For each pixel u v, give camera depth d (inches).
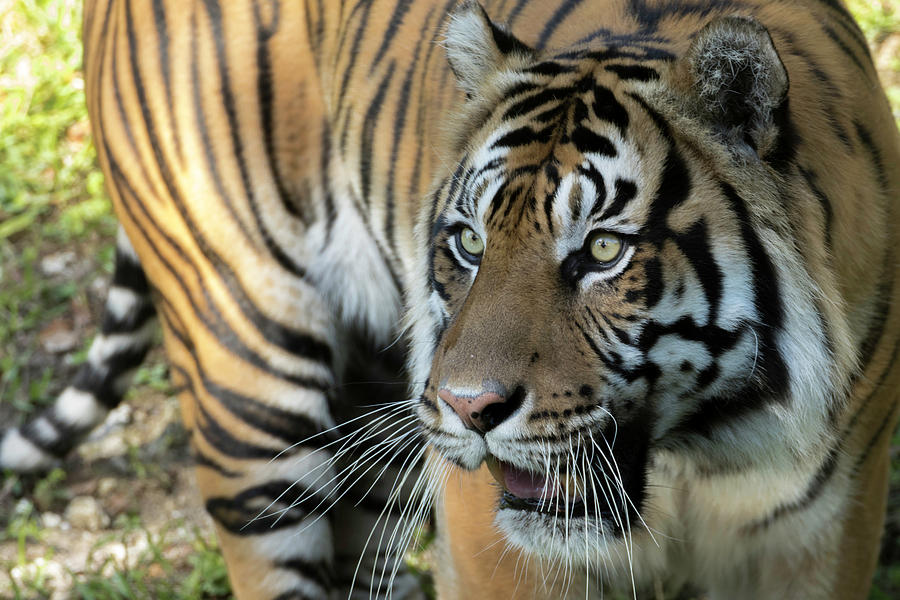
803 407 179.8
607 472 177.3
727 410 182.7
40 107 439.8
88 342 377.4
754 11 194.1
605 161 168.4
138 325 324.8
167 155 257.4
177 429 355.3
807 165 175.0
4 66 452.4
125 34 263.9
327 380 260.7
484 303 168.9
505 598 212.7
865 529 205.3
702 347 172.9
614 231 167.3
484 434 170.2
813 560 205.8
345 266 255.6
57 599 307.9
